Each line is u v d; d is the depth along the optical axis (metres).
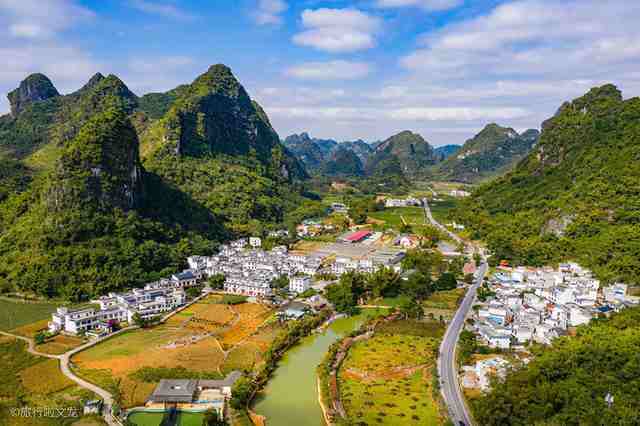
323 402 160.00
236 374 174.75
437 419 148.50
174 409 154.50
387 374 180.75
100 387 168.62
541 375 154.50
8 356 194.75
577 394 142.75
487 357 188.75
